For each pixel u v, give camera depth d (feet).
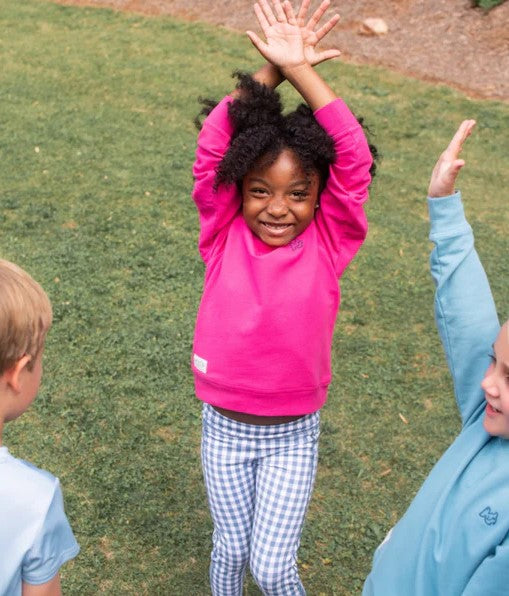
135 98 25.46
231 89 26.73
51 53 28.78
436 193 7.21
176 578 10.17
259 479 8.66
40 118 23.45
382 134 24.43
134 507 11.05
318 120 8.11
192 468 11.80
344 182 8.17
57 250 16.78
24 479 5.64
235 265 8.26
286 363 8.16
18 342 5.49
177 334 14.52
